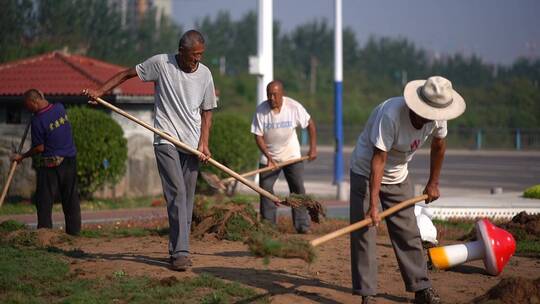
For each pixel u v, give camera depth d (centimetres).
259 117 1762
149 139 2956
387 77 11469
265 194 1338
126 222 2078
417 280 1088
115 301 1100
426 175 4353
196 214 1642
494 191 2845
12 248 1473
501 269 1209
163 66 1282
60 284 1185
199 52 1266
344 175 4412
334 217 2308
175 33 6912
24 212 2477
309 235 1767
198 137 1305
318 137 7844
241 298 1109
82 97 2859
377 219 1034
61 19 4750
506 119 8269
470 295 1162
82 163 2669
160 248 1527
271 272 1280
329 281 1230
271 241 991
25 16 4581
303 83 10612
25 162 2741
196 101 1290
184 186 1280
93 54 4994
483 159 5734
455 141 7294
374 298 1129
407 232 1083
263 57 2839
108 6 5203
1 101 2927
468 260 1213
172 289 1138
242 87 9619
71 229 1672
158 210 2555
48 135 1630
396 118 1024
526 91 9100
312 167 5038
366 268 1073
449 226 1992
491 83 10338
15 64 3145
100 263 1328
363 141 1080
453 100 1012
